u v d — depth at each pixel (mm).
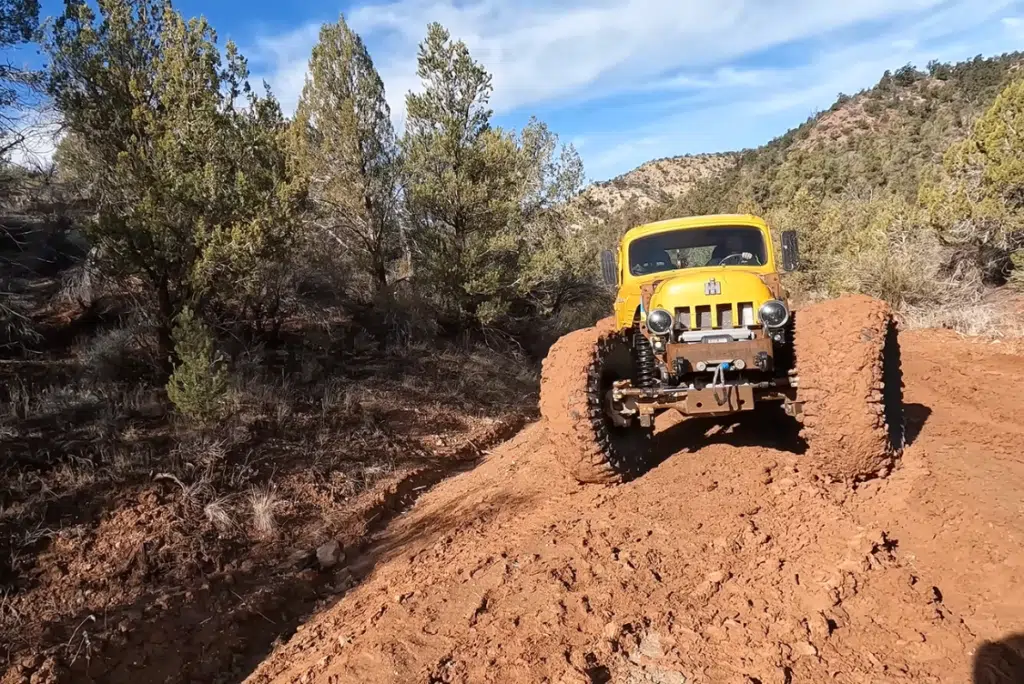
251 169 9250
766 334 5102
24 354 8523
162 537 5984
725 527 4410
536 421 11453
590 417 5246
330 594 5695
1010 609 3162
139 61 8828
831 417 4562
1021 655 2861
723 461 5590
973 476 4637
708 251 6641
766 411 7012
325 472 7738
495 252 13695
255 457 7492
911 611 3244
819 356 4684
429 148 13438
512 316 15367
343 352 11422
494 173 13750
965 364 9836
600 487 5488
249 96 9773
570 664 3197
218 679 4617
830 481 4809
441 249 13406
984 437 5855
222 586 5703
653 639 3361
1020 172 15203
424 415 10086
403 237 14969
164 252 8094
